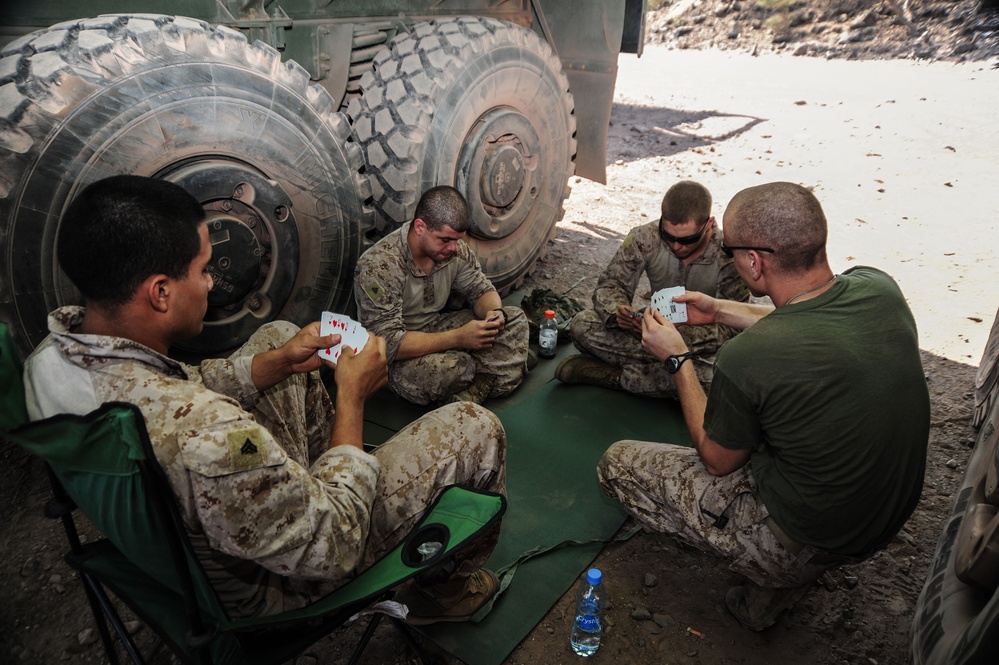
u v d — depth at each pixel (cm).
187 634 140
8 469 300
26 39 249
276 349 196
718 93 1072
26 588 244
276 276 317
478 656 217
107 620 231
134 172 262
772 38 1399
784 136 846
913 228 576
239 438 131
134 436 120
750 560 208
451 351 339
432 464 186
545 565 255
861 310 187
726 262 330
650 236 338
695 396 230
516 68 411
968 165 723
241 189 295
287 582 162
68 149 244
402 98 369
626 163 763
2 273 240
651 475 230
